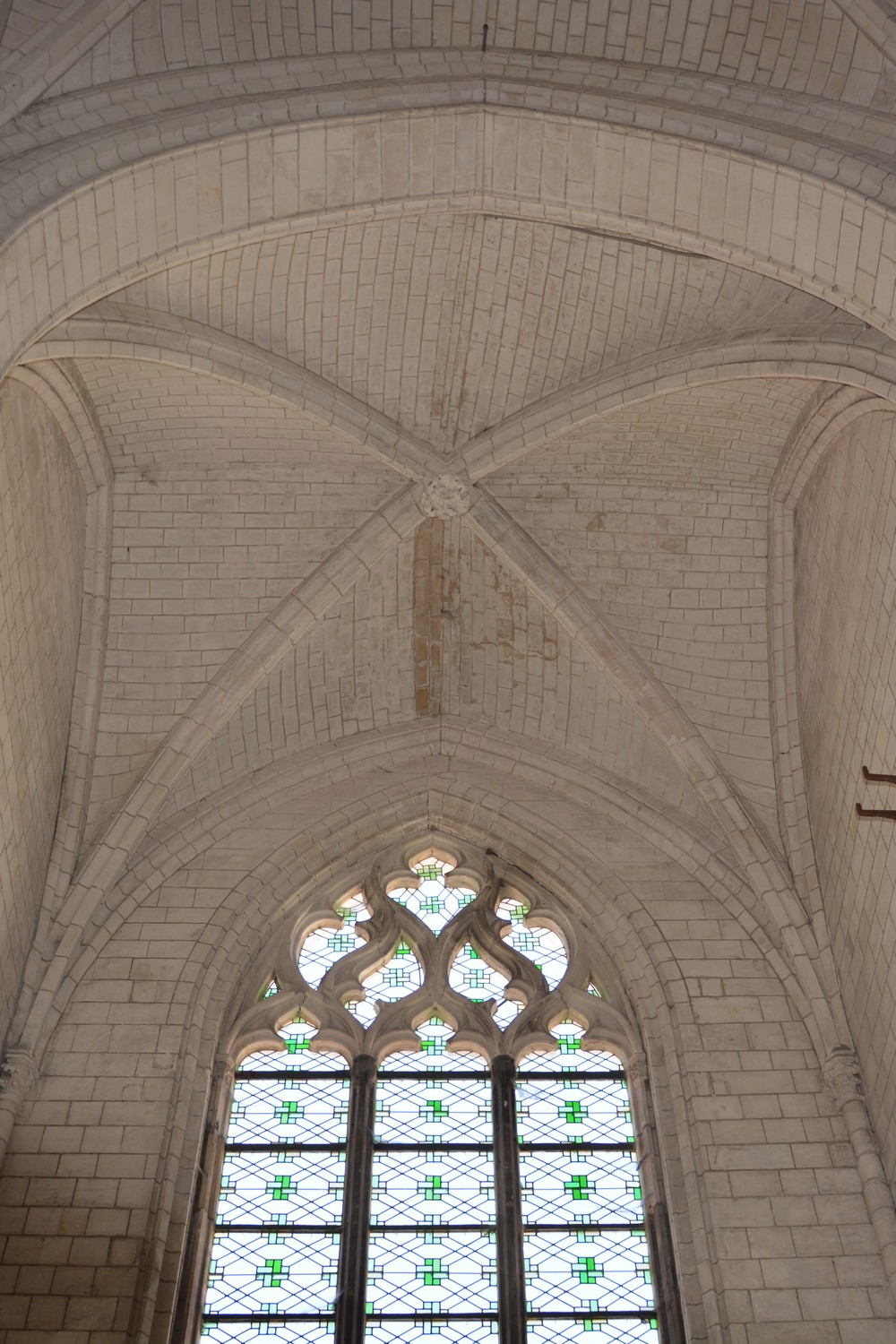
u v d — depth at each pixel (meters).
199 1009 16.47
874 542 15.99
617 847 18.52
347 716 19.92
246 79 14.47
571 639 19.45
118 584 18.83
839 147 13.70
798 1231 14.53
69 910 17.06
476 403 18.30
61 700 17.72
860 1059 15.88
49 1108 15.34
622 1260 15.00
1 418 15.31
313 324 17.31
